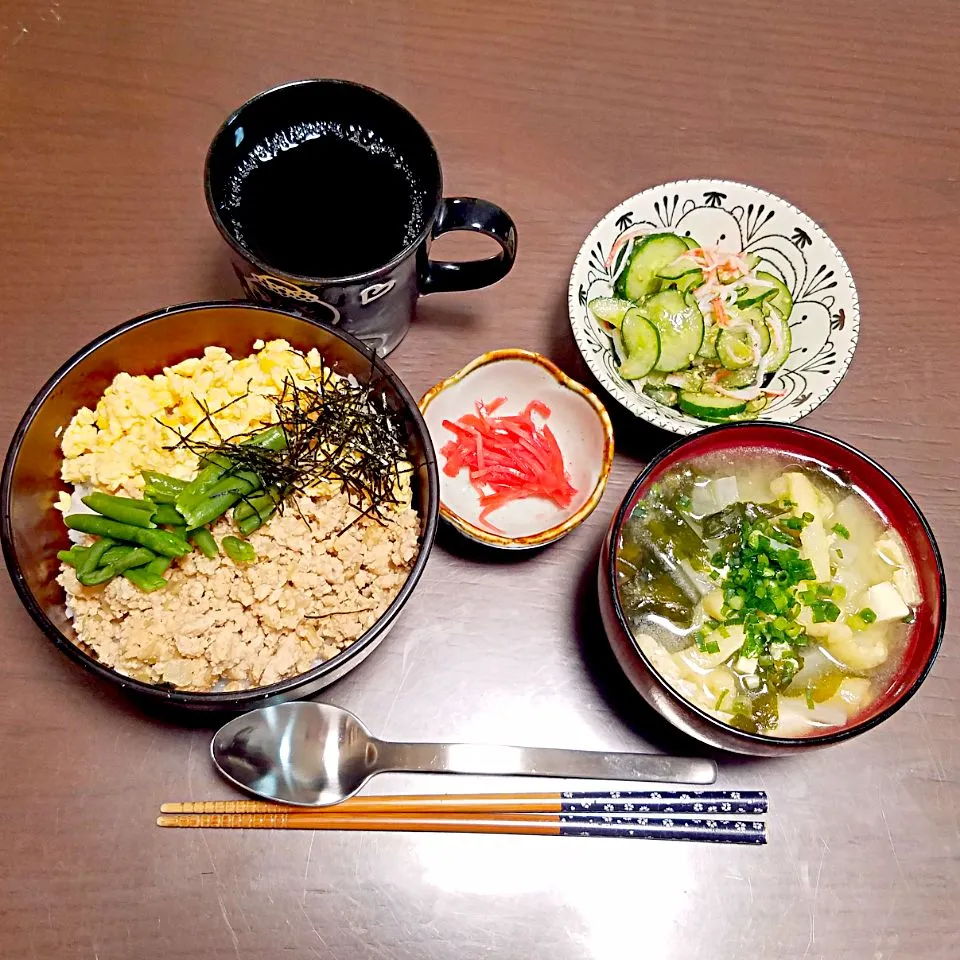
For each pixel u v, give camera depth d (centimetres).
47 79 49
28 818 37
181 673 36
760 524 38
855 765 40
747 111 52
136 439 38
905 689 35
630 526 38
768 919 38
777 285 45
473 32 52
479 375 42
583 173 49
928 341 48
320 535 38
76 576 36
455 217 39
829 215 50
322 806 37
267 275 36
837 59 53
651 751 40
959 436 46
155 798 38
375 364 38
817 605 37
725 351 44
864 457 38
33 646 39
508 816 38
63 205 47
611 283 45
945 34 55
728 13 54
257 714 38
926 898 38
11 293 45
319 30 51
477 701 40
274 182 40
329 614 37
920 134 52
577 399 42
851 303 43
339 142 41
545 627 41
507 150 49
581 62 52
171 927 36
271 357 39
